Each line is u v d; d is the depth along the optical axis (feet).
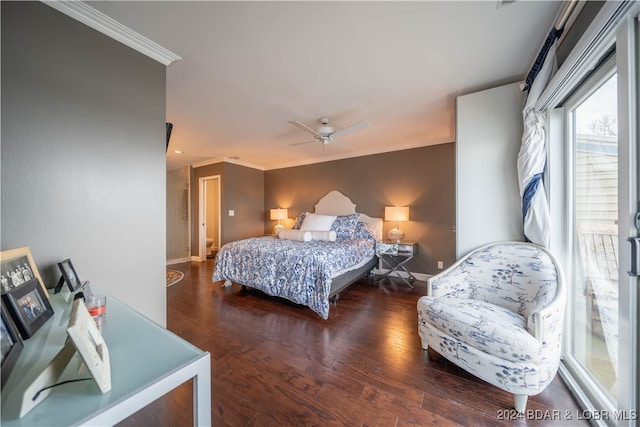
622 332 3.33
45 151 4.04
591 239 4.91
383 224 14.02
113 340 2.68
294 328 7.41
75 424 1.63
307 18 4.62
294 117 9.35
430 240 12.69
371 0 4.21
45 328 2.82
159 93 5.56
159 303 5.54
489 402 4.49
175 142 12.70
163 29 4.86
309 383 4.99
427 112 8.92
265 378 5.15
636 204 3.17
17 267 3.09
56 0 4.10
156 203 5.50
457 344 4.98
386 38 5.18
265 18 4.61
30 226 3.87
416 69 6.28
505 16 4.58
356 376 5.21
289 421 4.09
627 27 3.18
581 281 5.26
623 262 3.31
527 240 6.23
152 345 2.59
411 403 4.46
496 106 6.81
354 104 8.27
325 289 8.04
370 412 4.27
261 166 18.89
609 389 4.28
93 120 4.59
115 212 4.88
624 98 3.25
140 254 5.24
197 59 5.83
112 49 4.84
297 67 6.19
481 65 6.10
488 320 4.75
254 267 9.96
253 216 18.49
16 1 3.81
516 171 6.52
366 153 14.58
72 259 4.31
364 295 10.52
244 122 9.86
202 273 14.46
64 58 4.25
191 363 2.30
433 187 12.62
